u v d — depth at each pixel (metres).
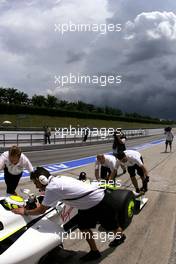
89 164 16.38
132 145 33.12
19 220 4.32
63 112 65.69
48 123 58.72
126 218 5.48
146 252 5.24
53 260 4.67
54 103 82.56
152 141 41.56
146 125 96.31
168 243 5.61
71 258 4.96
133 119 93.88
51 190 4.57
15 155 6.62
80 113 69.75
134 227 6.34
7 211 4.30
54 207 5.18
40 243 4.07
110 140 42.50
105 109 92.69
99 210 4.95
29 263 3.86
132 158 8.31
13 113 57.25
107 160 8.44
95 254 4.91
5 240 3.92
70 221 5.69
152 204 8.05
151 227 6.36
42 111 61.88
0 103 55.59
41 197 5.37
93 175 12.63
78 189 4.76
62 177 4.84
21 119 55.53
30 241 4.04
